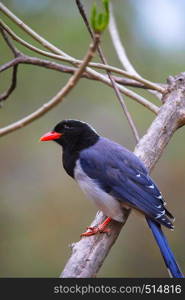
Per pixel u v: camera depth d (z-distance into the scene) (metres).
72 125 8.27
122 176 7.74
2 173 13.84
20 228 13.75
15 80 8.41
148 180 7.71
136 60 13.06
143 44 13.15
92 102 13.56
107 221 7.60
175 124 8.12
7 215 13.76
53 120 13.67
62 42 12.45
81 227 13.86
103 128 13.55
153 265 13.59
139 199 7.60
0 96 8.47
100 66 7.80
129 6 13.09
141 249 13.70
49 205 13.91
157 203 7.59
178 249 13.56
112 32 9.42
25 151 13.88
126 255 13.73
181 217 13.71
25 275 13.48
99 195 7.75
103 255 6.82
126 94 8.65
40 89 12.85
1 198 13.77
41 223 13.80
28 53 11.74
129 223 13.81
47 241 13.72
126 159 7.88
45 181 13.97
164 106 8.24
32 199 13.92
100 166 7.84
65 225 13.87
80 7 7.65
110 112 13.57
